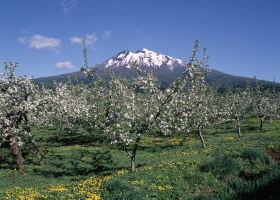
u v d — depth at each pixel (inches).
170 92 1215.6
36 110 1643.7
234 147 1446.9
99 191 805.9
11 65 1588.3
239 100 2699.3
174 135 2409.0
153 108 1229.1
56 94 2222.0
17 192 992.9
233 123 3179.1
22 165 1491.1
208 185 899.4
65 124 2317.9
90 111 1779.0
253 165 1034.7
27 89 1611.7
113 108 1272.1
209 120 2434.8
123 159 1601.9
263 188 723.4
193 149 1711.4
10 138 1491.1
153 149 1855.3
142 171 1041.5
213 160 1003.3
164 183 881.5
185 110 1488.7
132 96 1279.5
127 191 764.6
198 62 1173.1
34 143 1583.4
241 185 816.3
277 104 3088.1
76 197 793.6
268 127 2760.8
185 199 808.9
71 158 1649.9
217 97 2837.1
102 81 1700.3
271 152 1258.0
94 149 1833.2
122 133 1199.6
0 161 1676.9
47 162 1590.8
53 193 871.7
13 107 1551.4
